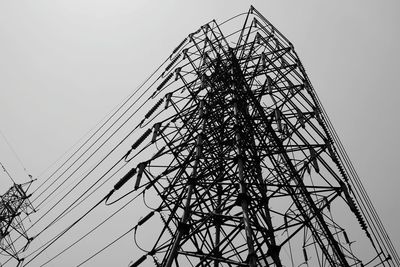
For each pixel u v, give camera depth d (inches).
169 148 584.7
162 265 434.9
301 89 695.7
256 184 483.8
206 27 864.9
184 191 503.8
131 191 572.7
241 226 405.4
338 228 545.6
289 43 832.9
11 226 1058.1
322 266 524.7
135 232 561.3
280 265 449.1
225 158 506.6
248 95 616.7
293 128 607.8
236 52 772.6
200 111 624.4
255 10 879.1
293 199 513.3
